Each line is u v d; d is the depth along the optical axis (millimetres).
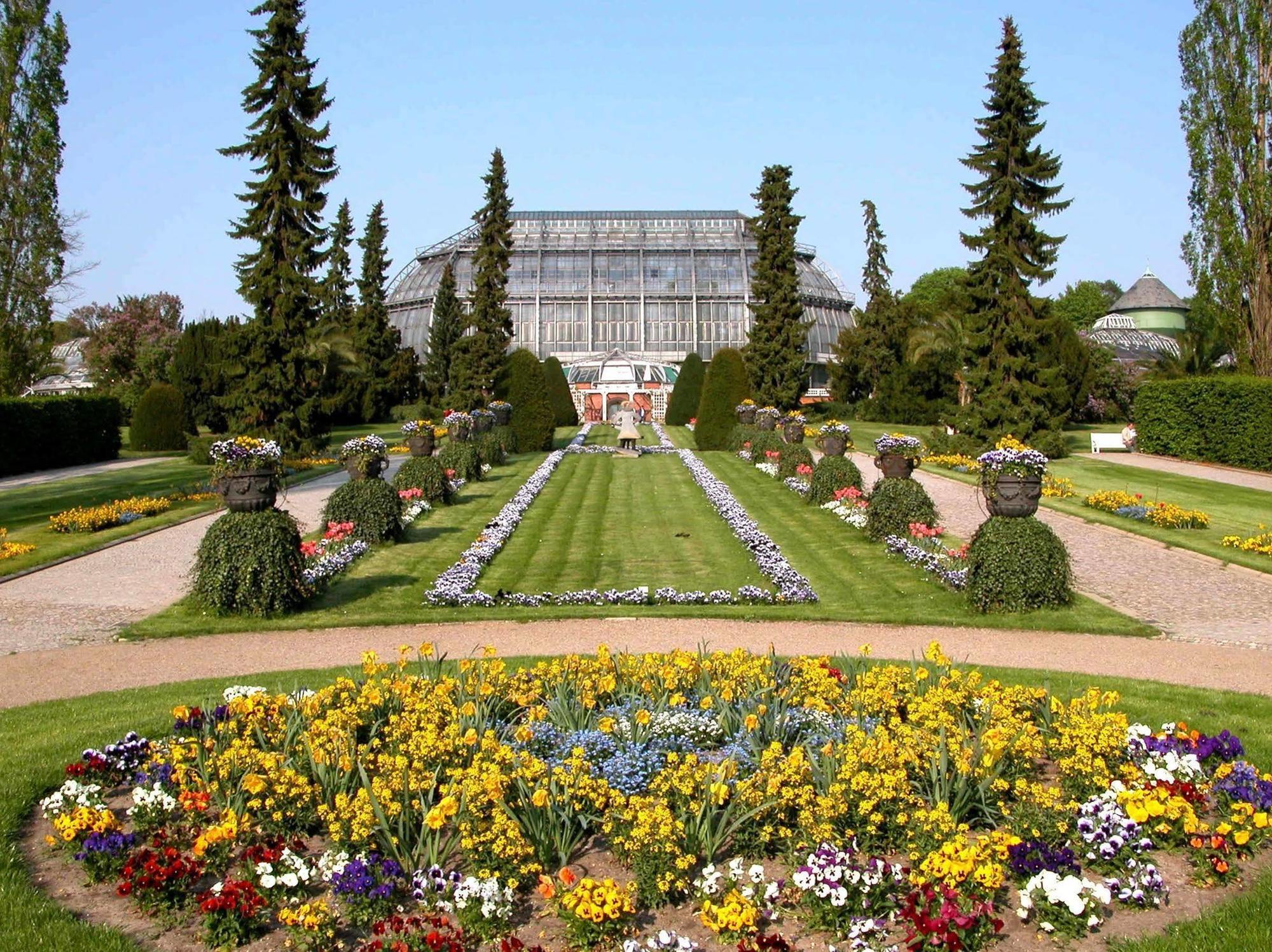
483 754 9070
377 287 77375
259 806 8672
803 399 72688
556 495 34875
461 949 6832
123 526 26844
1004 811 8773
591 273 92438
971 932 7105
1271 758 10305
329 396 63719
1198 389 43094
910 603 19094
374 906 7379
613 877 8062
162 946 7215
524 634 16453
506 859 7859
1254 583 20469
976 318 44844
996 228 44375
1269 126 45625
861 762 8734
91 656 15227
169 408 51656
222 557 17562
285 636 16484
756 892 7684
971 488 34281
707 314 92188
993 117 44188
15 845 8672
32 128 50656
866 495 29828
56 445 44250
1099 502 29719
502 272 57750
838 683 11758
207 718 10523
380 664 12438
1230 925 7309
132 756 10109
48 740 10875
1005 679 13430
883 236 95625
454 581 20312
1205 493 33625
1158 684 13297
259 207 42781
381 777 8828
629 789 8797
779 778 8469
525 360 50406
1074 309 120875
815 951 7203
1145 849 8539
